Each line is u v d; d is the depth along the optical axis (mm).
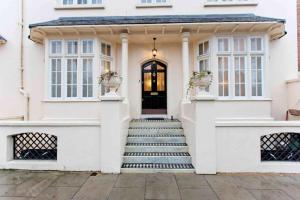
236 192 4551
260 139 5770
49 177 5406
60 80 8539
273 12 9188
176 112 9391
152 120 8656
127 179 5277
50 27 7867
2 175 5543
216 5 9289
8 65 9422
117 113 5812
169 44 9531
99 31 8367
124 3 9453
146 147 6582
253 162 5684
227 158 5707
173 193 4512
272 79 9000
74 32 8406
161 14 9398
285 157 5969
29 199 4238
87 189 4703
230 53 8305
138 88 9555
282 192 4539
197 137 5691
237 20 7688
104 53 8953
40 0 9523
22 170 5910
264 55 8234
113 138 5770
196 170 5652
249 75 8250
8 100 9359
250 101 8164
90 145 5871
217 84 8266
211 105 5719
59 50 8570
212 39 8359
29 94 9312
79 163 5855
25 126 5984
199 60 8969
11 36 9492
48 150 6289
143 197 4332
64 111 8438
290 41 9078
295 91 8414
